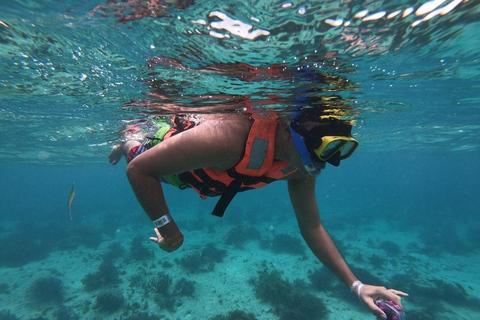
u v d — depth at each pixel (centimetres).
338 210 4288
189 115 584
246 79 403
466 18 281
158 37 292
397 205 4962
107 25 273
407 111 934
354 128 1262
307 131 181
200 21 259
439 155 3784
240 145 190
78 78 441
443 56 404
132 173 175
